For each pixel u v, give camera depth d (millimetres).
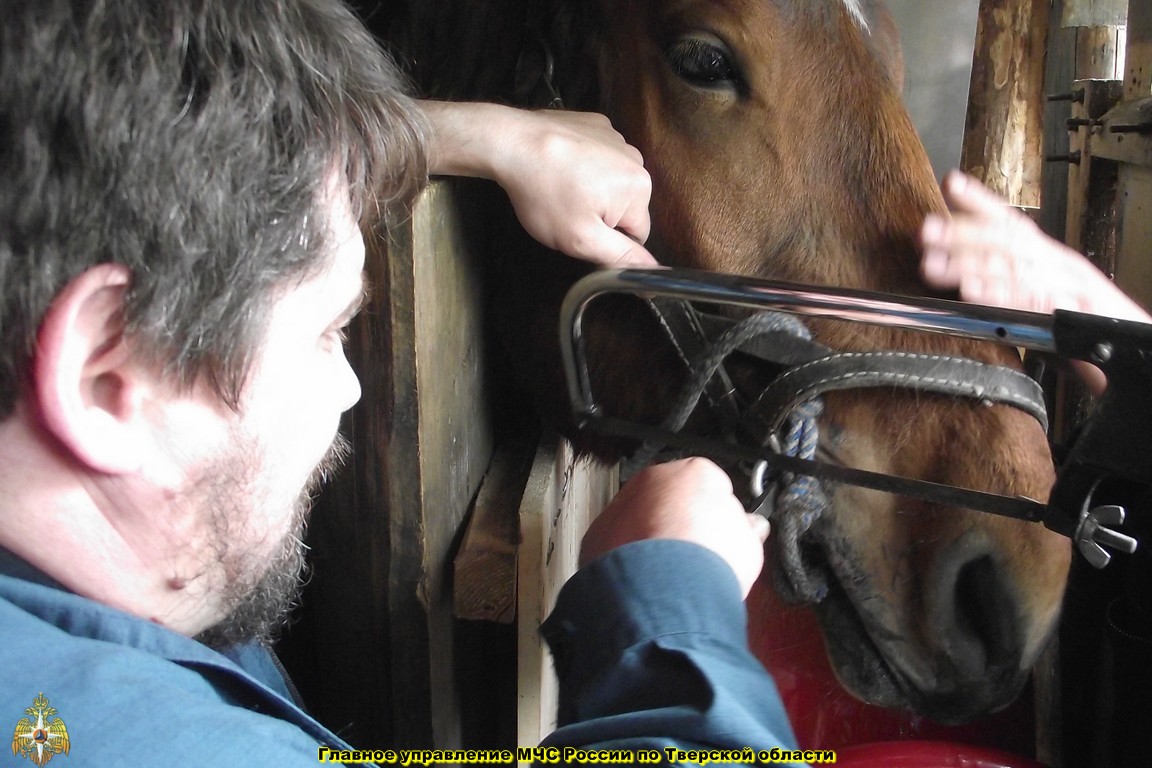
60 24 326
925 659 873
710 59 883
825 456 854
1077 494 669
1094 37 2455
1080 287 820
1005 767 1073
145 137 337
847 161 881
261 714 406
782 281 701
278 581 543
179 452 403
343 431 744
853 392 842
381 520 764
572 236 805
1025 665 856
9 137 331
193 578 443
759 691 485
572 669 536
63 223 336
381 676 824
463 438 912
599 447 1086
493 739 1139
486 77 1029
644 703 492
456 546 878
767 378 879
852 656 924
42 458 381
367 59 442
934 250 823
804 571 869
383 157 459
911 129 904
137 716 340
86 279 345
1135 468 629
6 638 345
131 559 418
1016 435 818
